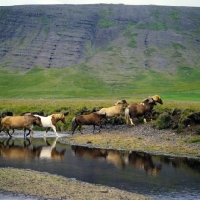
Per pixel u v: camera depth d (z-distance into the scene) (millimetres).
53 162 35406
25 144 46656
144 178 29453
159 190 26297
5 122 52906
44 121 52375
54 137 52438
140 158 37125
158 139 46125
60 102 74688
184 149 40562
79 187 27062
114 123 56188
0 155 39000
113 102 71000
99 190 26281
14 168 32906
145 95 131250
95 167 33250
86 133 53375
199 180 28766
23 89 195000
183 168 32719
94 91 186375
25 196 25234
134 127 53312
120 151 41031
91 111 61719
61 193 25781
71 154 39500
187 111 50312
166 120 50969
